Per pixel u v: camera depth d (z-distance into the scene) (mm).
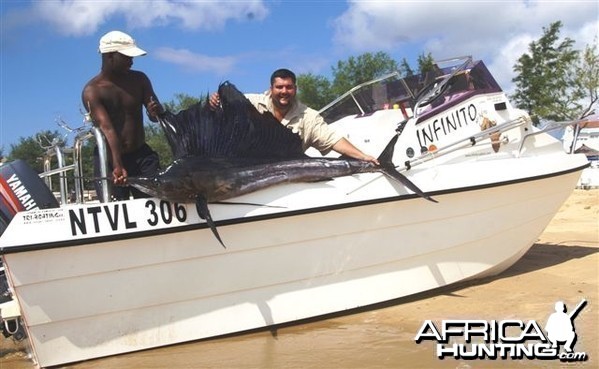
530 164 4613
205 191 3418
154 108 3764
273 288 3729
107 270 3285
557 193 4844
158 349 3465
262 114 3707
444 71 4883
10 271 3080
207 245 3494
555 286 4645
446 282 4379
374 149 4629
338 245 3867
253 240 3604
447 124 4566
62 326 3242
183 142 3510
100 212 3264
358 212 3873
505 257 4727
